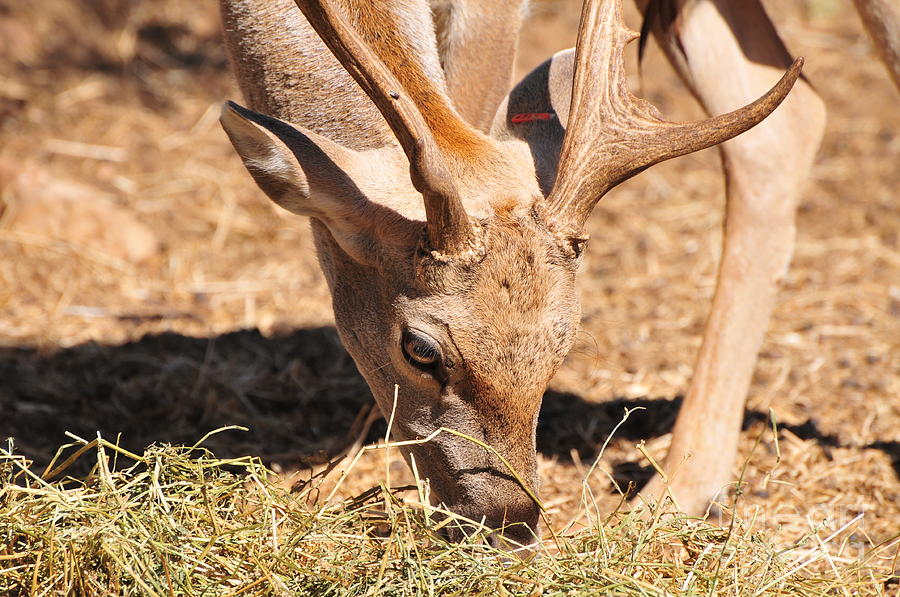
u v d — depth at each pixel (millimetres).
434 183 7156
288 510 8008
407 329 7891
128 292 14719
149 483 8250
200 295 14688
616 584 7383
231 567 7559
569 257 7648
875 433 11484
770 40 10188
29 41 21984
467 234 7461
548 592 7418
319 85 9141
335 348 13359
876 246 16188
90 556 7473
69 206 15844
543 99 8672
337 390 12445
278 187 8055
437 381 7910
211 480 8297
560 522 9852
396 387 7957
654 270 15656
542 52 21688
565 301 7660
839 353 13312
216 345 13289
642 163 7508
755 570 8164
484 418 7836
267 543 7836
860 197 17812
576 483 10602
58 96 20219
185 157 18531
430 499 8453
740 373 10070
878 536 9727
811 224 16969
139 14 23766
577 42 7828
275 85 9398
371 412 11633
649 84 21484
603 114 7645
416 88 8531
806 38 23922
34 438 11094
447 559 7695
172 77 21594
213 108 20359
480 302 7539
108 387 12219
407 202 8023
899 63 9531
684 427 10094
